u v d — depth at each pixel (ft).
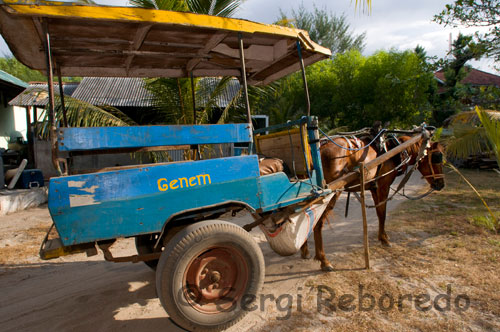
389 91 50.96
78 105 22.63
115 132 9.21
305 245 15.97
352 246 17.40
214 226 9.41
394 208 25.45
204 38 12.19
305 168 12.98
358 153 15.67
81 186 8.48
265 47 14.61
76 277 14.65
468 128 22.00
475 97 41.01
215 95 27.09
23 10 8.09
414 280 13.16
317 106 57.41
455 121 25.02
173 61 15.10
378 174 16.67
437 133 22.17
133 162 41.32
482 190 31.07
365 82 53.98
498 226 19.19
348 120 57.57
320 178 12.69
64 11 8.39
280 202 11.21
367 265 14.35
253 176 10.53
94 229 8.63
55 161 8.85
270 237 12.60
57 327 10.58
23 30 10.44
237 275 10.14
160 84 25.73
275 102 59.06
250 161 10.51
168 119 27.68
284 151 14.43
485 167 44.91
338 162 14.70
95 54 13.10
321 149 15.01
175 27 10.84
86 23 10.12
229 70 16.94
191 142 10.09
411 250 16.39
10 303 12.30
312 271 14.47
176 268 8.88
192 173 9.63
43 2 8.22
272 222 12.12
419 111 56.13
